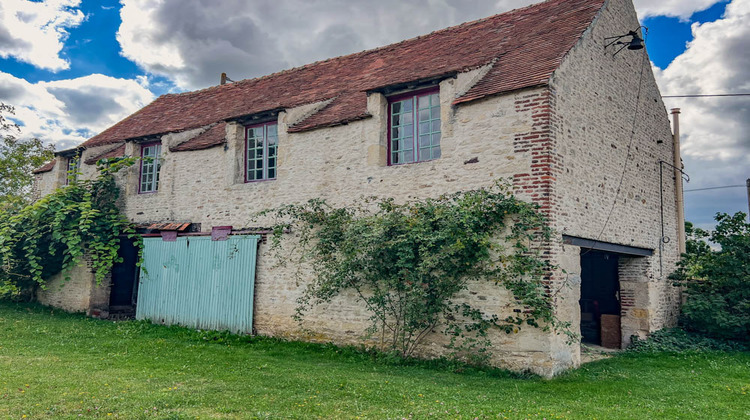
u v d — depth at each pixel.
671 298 12.45
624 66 11.41
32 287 16.02
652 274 11.71
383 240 8.90
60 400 5.65
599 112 10.13
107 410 5.36
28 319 12.62
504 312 8.24
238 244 11.80
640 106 12.06
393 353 9.12
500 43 10.73
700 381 7.84
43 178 17.86
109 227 13.48
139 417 5.18
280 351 9.77
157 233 13.41
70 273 14.99
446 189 9.16
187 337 11.02
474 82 9.34
